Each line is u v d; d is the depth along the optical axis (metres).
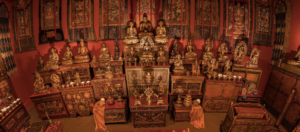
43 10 4.76
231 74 4.95
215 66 4.89
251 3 5.02
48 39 4.95
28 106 5.19
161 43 4.78
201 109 4.46
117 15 4.90
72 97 4.67
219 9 5.02
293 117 4.13
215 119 4.86
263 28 5.17
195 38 5.20
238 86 4.79
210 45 5.20
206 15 5.04
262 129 3.80
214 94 4.92
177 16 5.00
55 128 3.44
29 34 4.72
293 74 4.29
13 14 4.36
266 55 5.38
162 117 4.41
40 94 4.42
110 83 4.68
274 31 5.16
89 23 4.94
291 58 4.62
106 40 5.09
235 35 5.20
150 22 4.98
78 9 4.85
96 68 4.79
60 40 5.00
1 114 3.29
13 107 3.69
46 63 4.86
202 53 5.30
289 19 4.61
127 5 4.84
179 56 4.70
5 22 4.17
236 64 5.09
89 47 5.14
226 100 5.01
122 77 4.68
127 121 4.78
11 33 4.38
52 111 4.71
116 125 4.57
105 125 4.57
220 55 5.14
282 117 4.30
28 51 4.82
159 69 4.64
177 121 4.71
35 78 4.79
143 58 4.58
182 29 5.09
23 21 4.56
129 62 4.59
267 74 5.52
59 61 4.94
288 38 4.70
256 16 5.08
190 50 4.98
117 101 4.67
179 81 4.79
